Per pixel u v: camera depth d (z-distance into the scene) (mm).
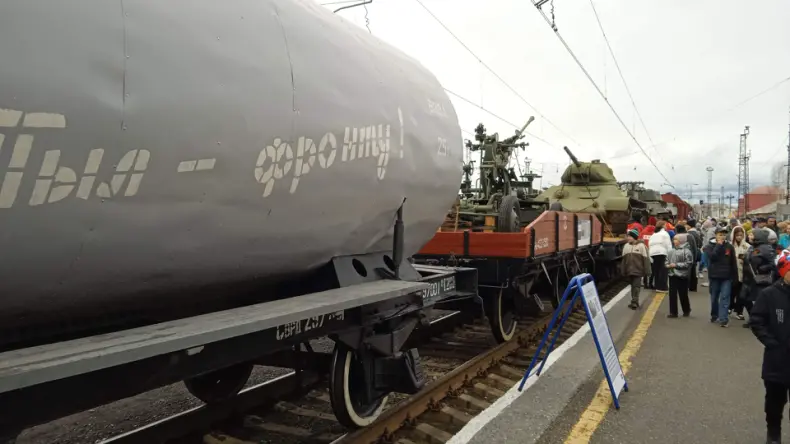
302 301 3051
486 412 4781
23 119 1760
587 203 17469
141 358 1932
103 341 2010
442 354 6938
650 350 7324
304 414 4727
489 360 6273
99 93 1968
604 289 13867
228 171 2539
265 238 3000
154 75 2166
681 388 5629
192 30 2369
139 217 2238
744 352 7246
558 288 9422
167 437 4023
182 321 2416
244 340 2766
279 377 5395
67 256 2062
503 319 7422
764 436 4434
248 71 2615
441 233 7523
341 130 3262
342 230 3637
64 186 1927
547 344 7527
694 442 4297
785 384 4090
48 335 2416
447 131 4844
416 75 4613
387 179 3844
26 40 1776
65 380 2006
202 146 2375
